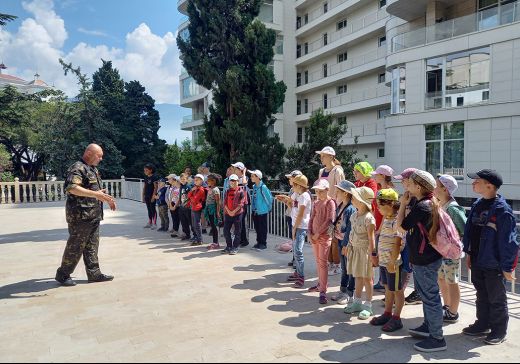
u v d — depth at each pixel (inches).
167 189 414.3
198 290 218.8
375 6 1189.1
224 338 156.9
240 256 301.6
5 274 254.8
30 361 139.0
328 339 156.1
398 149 836.0
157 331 164.1
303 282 225.9
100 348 148.8
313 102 1485.0
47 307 193.9
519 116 643.5
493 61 673.0
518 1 644.1
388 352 144.8
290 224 329.4
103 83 1407.5
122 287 225.1
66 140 1045.8
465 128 716.7
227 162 614.2
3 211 623.8
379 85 1181.1
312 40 1471.5
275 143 615.5
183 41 607.2
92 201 228.4
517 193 647.1
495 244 147.3
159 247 335.6
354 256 180.2
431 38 771.4
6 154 1053.8
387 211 166.7
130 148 1363.2
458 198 729.0
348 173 639.8
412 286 224.2
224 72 592.4
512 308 186.4
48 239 380.5
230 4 588.4
